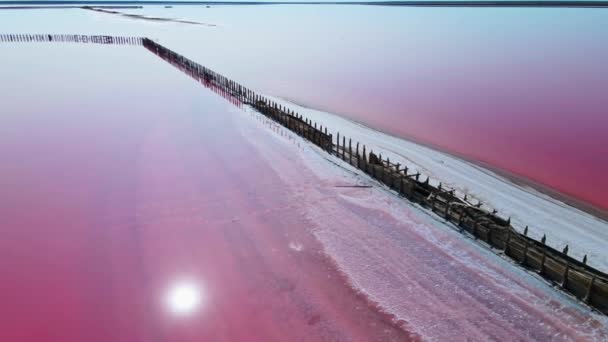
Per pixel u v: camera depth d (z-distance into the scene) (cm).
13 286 1468
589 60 5319
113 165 2369
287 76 4709
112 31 8844
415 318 1298
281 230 1773
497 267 1505
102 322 1322
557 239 1672
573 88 4028
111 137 2788
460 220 1748
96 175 2250
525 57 5597
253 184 2164
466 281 1444
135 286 1467
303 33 8831
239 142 2736
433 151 2603
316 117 3247
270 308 1360
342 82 4406
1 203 1980
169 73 4841
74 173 2272
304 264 1560
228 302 1391
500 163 2436
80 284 1478
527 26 9456
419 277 1473
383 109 3466
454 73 4753
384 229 1766
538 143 2728
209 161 2434
